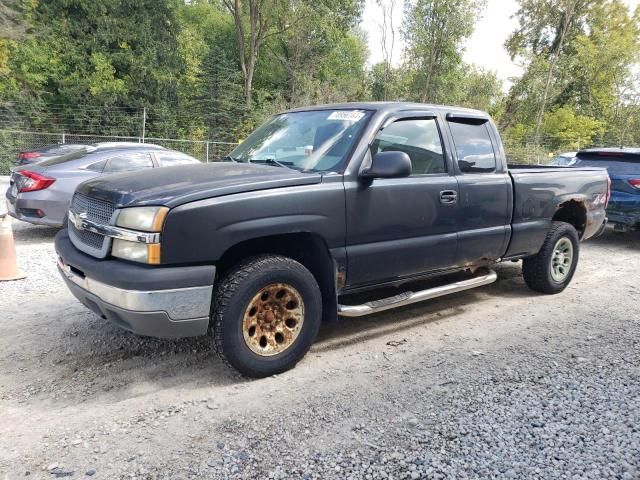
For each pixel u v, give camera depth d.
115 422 3.09
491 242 4.93
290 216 3.54
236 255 3.73
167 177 3.62
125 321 3.28
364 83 38.91
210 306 3.35
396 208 4.11
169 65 31.59
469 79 37.38
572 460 2.73
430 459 2.73
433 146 4.50
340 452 2.80
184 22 37.00
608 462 2.72
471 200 4.67
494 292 6.06
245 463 2.70
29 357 3.98
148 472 2.62
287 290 3.67
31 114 26.66
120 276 3.16
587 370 3.87
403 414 3.21
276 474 2.61
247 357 3.54
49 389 3.50
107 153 8.29
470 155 4.80
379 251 4.05
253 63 34.72
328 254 3.81
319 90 34.22
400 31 35.75
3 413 3.18
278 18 34.91
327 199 3.71
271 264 3.54
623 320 5.07
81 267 3.47
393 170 3.71
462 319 5.07
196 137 30.50
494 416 3.18
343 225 3.82
